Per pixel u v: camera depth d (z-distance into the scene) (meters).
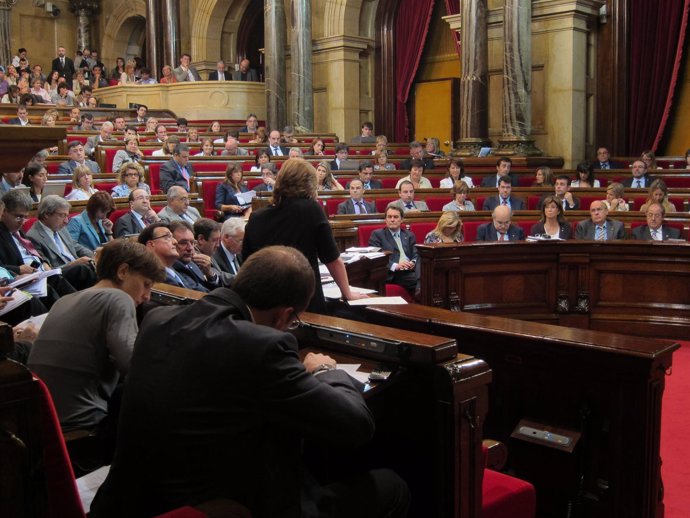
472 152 12.15
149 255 2.91
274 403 1.79
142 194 5.96
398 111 16.06
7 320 3.57
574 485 2.79
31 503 1.50
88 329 2.65
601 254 5.83
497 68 12.77
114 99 17.52
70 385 2.62
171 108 17.03
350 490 2.04
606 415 2.74
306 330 2.47
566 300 5.89
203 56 18.38
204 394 1.81
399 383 2.31
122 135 12.00
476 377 2.18
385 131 16.16
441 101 15.83
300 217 3.18
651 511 2.69
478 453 2.22
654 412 2.65
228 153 10.98
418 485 2.30
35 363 2.65
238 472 1.82
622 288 5.88
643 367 2.59
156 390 1.84
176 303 3.04
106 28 21.48
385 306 3.25
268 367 1.78
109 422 2.64
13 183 6.04
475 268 5.70
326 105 15.95
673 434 4.01
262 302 1.95
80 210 6.25
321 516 1.94
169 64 18.11
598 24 12.72
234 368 1.79
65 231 5.24
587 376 2.76
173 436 1.81
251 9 18.73
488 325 2.97
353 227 6.54
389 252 5.50
